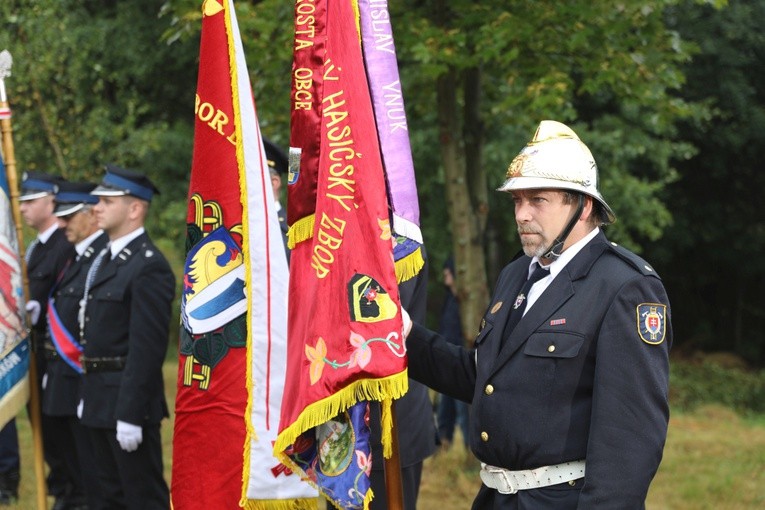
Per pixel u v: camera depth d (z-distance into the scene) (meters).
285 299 4.02
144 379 5.34
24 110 10.84
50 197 6.98
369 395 3.10
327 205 3.24
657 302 2.88
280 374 3.98
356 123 3.25
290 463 3.38
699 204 18.83
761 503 7.05
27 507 6.86
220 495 3.98
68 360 6.08
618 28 6.36
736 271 20.27
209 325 3.99
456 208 7.28
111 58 13.77
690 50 6.96
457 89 8.42
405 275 3.48
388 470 3.29
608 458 2.74
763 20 16.14
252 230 3.96
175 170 14.12
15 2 10.70
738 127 17.11
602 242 3.00
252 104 3.99
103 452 5.68
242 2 6.69
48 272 6.77
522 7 6.42
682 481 7.73
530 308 3.01
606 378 2.79
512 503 2.97
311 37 3.41
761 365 20.42
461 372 3.30
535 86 6.57
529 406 2.92
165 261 5.56
